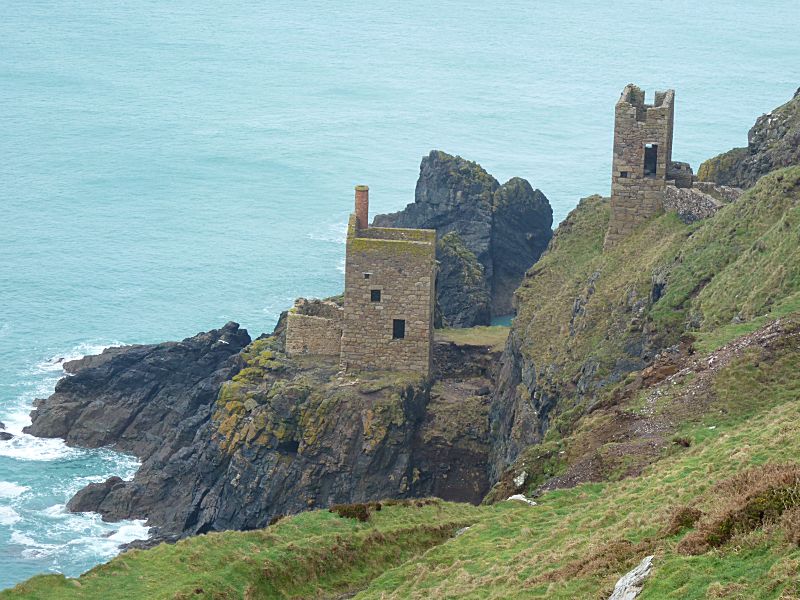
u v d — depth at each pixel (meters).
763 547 111.12
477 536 162.75
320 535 172.50
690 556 113.69
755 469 128.38
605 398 196.75
